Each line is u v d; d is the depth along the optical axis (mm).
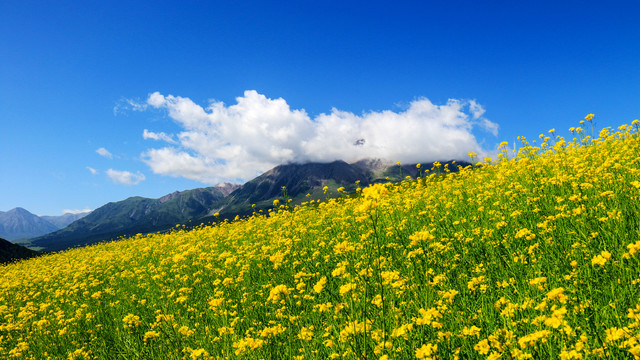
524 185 7992
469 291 4430
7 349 7277
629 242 4074
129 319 5445
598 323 2979
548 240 4758
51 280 13828
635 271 3529
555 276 3988
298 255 8109
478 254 5531
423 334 3650
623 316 3049
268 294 6203
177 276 8227
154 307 7113
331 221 10656
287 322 4863
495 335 2998
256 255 8547
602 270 3879
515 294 4047
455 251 5758
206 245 12492
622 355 2627
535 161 9375
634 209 4762
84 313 7992
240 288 6867
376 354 3154
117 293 9359
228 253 8039
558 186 6848
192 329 5434
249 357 4121
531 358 2713
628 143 9078
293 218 12188
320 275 6551
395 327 3492
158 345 5230
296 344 4316
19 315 8266
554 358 2727
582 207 5289
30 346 6840
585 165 7641
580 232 4672
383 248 6516
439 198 9695
